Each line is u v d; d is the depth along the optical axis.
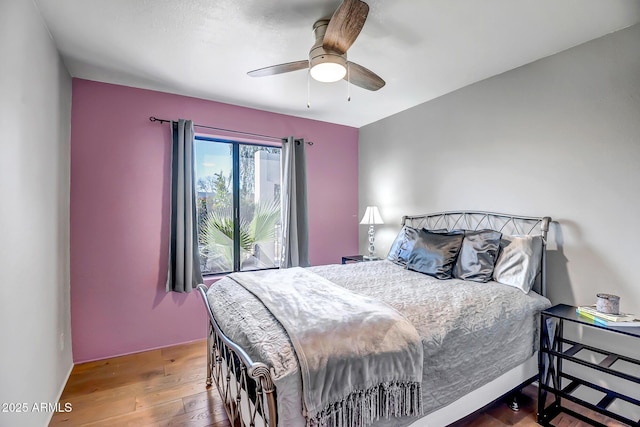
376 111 3.56
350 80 2.12
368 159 4.07
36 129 1.71
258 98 3.12
